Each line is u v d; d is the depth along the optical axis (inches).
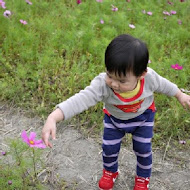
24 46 151.6
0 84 130.8
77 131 121.7
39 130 120.8
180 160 114.5
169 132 123.7
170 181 106.3
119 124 87.0
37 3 192.9
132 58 71.8
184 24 202.1
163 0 229.6
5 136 117.0
